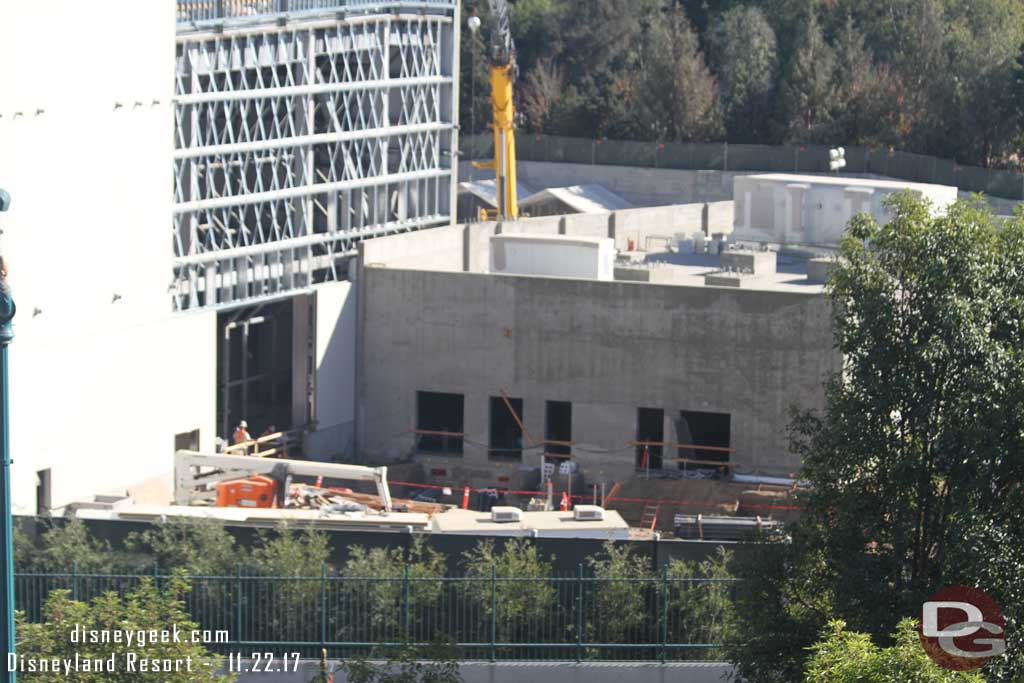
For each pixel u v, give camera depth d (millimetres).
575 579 83375
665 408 129750
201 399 126625
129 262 118375
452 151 154000
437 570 91500
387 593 83812
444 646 70812
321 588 83938
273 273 133000
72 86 112250
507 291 133500
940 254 69562
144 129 118938
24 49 108000
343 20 138875
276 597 83938
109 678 63250
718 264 157250
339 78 143125
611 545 88500
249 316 140000
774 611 72812
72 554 90000
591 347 131500
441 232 146875
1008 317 68938
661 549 90438
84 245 114188
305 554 90125
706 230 176750
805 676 62281
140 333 119750
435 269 144375
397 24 146000
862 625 67938
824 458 71750
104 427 116938
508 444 137375
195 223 125688
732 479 127375
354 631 83312
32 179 109375
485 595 84375
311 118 136625
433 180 153250
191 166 125062
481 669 82000
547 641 84438
